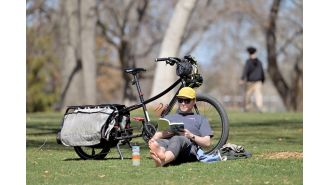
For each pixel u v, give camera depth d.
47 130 46.69
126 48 151.25
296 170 24.53
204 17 146.75
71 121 28.80
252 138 40.06
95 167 26.39
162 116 29.05
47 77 159.12
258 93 77.12
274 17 137.75
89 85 114.12
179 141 25.86
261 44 182.00
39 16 146.88
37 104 143.12
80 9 114.38
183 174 23.86
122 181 22.94
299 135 42.34
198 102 28.91
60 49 153.25
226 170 24.58
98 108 28.69
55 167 26.70
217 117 28.53
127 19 150.00
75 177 24.12
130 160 28.36
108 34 165.12
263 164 25.97
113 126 28.31
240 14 152.88
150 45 159.88
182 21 84.94
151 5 163.12
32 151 32.91
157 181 22.70
